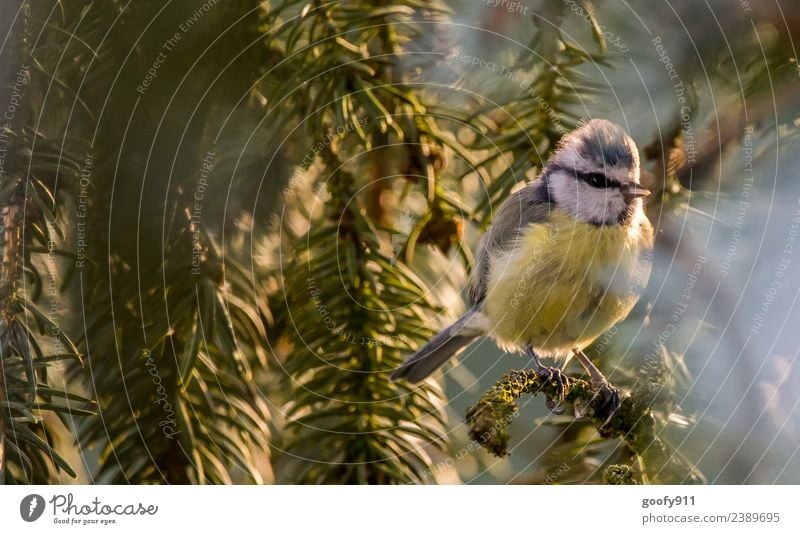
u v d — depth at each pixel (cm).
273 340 373
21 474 324
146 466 327
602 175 446
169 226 330
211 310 328
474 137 396
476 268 491
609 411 357
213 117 338
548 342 485
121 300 327
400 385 365
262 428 339
